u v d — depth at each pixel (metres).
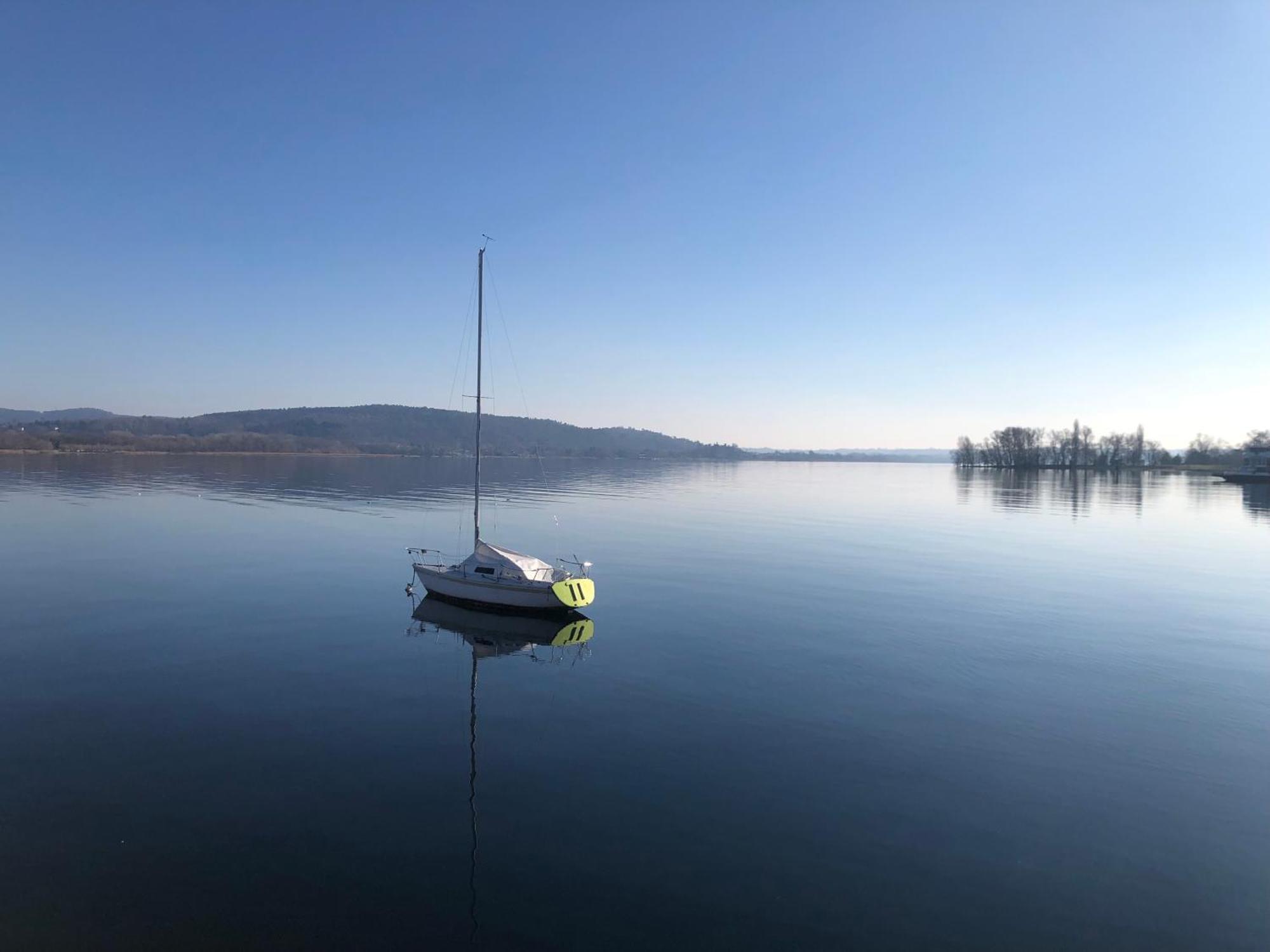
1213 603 35.41
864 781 16.69
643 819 14.88
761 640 28.31
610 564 45.09
